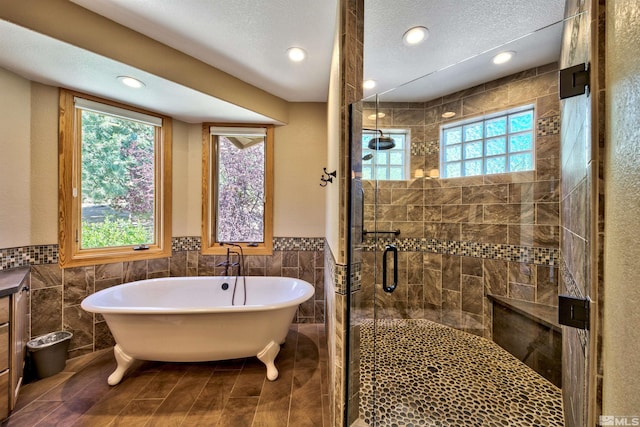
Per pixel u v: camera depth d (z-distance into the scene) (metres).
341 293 1.34
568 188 1.27
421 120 2.51
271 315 1.85
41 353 1.78
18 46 1.50
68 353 2.03
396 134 2.50
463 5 1.46
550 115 1.96
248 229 2.88
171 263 2.67
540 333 1.81
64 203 2.03
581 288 0.79
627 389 0.47
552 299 1.91
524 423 1.36
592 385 0.62
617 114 0.54
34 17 1.37
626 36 0.50
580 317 0.76
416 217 2.53
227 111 2.45
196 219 2.79
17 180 1.83
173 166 2.68
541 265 1.98
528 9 1.48
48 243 1.97
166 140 2.61
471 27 1.64
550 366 1.70
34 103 1.90
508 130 2.16
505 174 2.18
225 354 1.85
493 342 2.18
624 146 0.50
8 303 1.43
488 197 2.27
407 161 2.51
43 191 1.94
